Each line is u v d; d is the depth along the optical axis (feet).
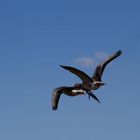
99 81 39.63
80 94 38.88
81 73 37.63
